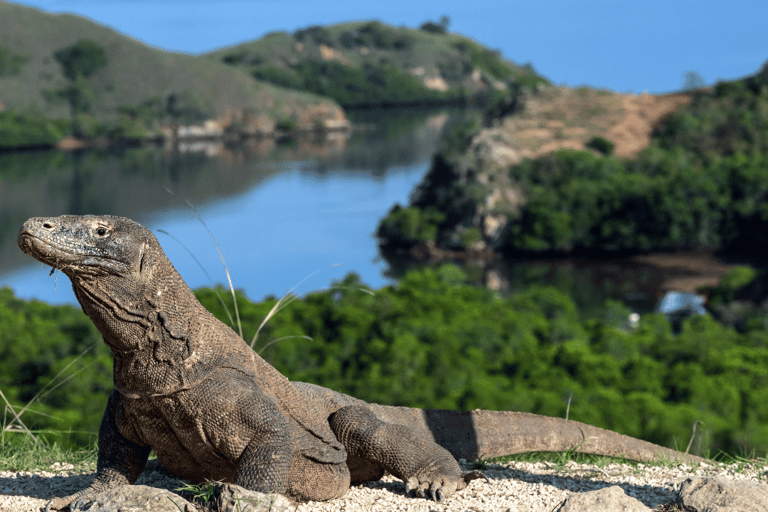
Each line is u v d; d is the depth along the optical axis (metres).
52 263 4.98
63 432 11.34
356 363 22.98
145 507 4.90
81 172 192.00
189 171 190.38
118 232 5.21
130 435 5.86
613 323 48.66
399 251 109.00
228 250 109.38
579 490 6.31
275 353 22.66
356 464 6.53
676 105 151.12
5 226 131.88
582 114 150.38
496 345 25.86
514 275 97.56
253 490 5.36
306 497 6.15
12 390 17.73
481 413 7.41
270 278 91.94
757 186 105.56
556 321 29.59
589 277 95.38
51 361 20.14
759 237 103.88
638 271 97.31
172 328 5.43
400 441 6.32
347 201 146.88
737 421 15.79
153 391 5.47
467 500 6.00
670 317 75.50
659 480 6.77
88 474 7.04
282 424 5.64
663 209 104.38
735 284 76.50
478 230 106.88
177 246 113.50
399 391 20.47
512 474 6.99
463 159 116.69
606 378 21.70
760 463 7.56
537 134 138.12
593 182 111.81
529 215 106.50
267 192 159.88
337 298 28.41
